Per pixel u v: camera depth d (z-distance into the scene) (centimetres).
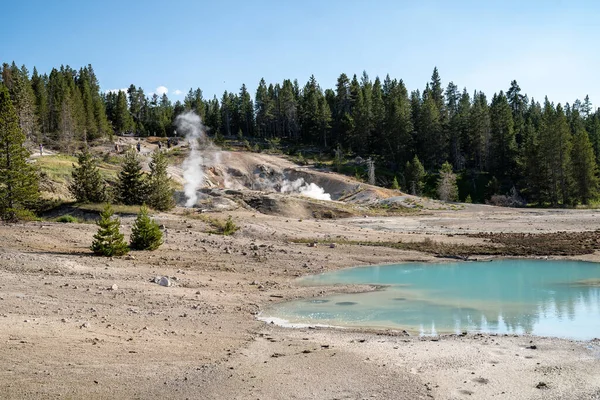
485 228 3816
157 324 1165
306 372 845
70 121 8662
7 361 770
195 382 768
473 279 1991
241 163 8531
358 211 5416
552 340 1094
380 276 2094
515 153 8594
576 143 6731
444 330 1223
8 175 3028
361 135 9975
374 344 1062
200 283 1778
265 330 1200
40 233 2441
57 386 699
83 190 4147
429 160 9562
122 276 1741
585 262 2328
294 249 2681
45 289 1413
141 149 9138
